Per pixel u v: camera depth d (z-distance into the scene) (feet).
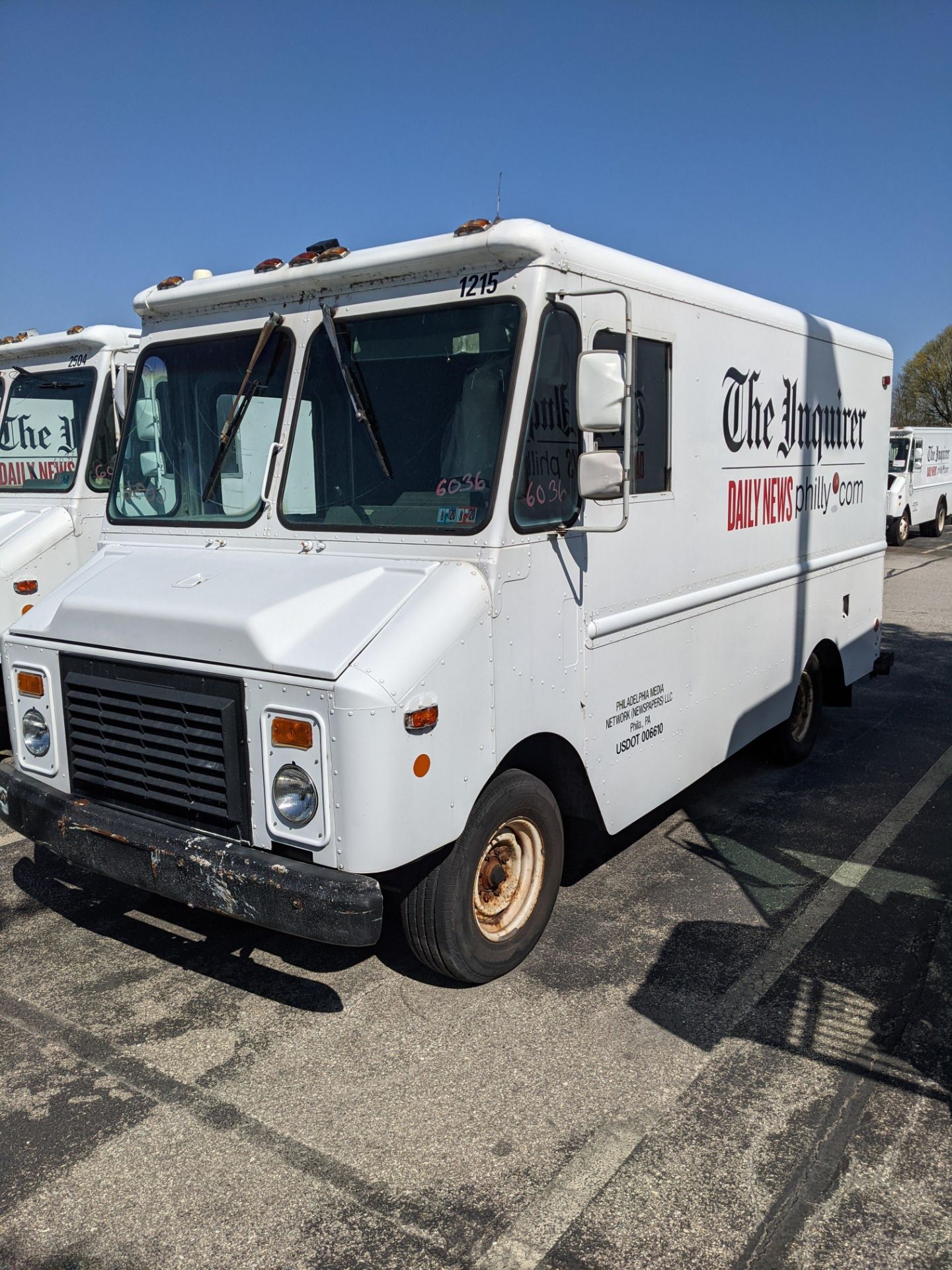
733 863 17.83
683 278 15.88
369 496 13.02
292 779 11.22
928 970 14.02
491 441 12.23
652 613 15.62
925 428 83.71
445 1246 9.14
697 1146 10.42
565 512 13.30
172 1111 11.09
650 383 15.16
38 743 13.94
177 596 12.65
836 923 15.44
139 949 14.85
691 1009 13.04
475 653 11.86
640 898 16.39
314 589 12.11
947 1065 11.80
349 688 10.63
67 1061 12.05
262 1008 13.21
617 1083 11.50
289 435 13.65
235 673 11.51
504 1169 10.13
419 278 12.89
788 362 19.62
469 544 12.19
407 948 14.87
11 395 24.54
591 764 14.58
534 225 12.23
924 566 66.13
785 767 23.35
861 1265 8.89
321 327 13.60
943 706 29.32
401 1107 11.13
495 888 13.74
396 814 10.98
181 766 12.37
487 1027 12.69
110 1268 8.98
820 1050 12.10
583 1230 9.30
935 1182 9.88
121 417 22.95
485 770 12.28
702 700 17.62
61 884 17.11
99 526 22.97
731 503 17.87
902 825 19.63
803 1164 10.14
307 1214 9.56
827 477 22.17
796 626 21.22
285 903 10.98
